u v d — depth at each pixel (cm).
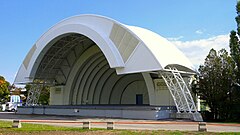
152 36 2920
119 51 2683
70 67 4078
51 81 4181
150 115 2411
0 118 2717
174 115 2497
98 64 4050
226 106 2538
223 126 1817
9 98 6462
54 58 3825
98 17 2953
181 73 2780
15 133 1334
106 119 2427
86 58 3916
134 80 4162
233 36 2597
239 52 2550
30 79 3600
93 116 2831
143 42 2520
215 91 2564
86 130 1446
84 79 4128
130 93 4262
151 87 3058
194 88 2784
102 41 2755
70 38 3456
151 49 2486
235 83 2533
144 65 2486
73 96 4128
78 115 3016
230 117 2528
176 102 2597
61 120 2339
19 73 3769
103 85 4275
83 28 2958
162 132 1353
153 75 3048
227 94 2541
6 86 6122
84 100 4159
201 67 2758
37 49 3466
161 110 2450
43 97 6044
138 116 2495
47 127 1619
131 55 2589
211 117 2636
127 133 1316
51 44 3388
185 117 2422
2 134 1294
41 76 3894
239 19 2578
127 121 2175
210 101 2620
